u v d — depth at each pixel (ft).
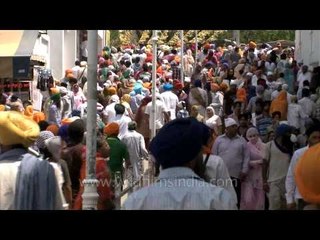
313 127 33.27
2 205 21.24
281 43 170.60
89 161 30.19
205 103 76.74
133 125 52.29
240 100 79.97
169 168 16.62
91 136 30.37
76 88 75.51
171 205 16.37
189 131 16.48
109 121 60.23
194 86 81.92
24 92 62.49
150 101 72.64
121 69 124.77
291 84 104.83
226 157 41.78
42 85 69.72
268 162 42.29
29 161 21.36
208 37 194.39
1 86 61.62
